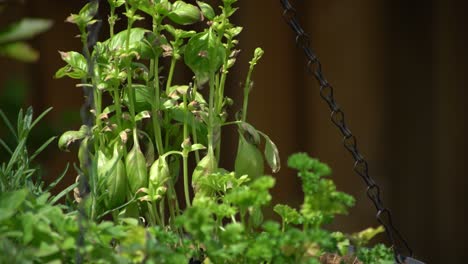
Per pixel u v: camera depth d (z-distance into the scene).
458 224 7.62
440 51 7.59
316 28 7.39
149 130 4.16
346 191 7.42
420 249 7.58
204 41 3.93
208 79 4.05
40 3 6.59
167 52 3.96
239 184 3.72
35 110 6.63
